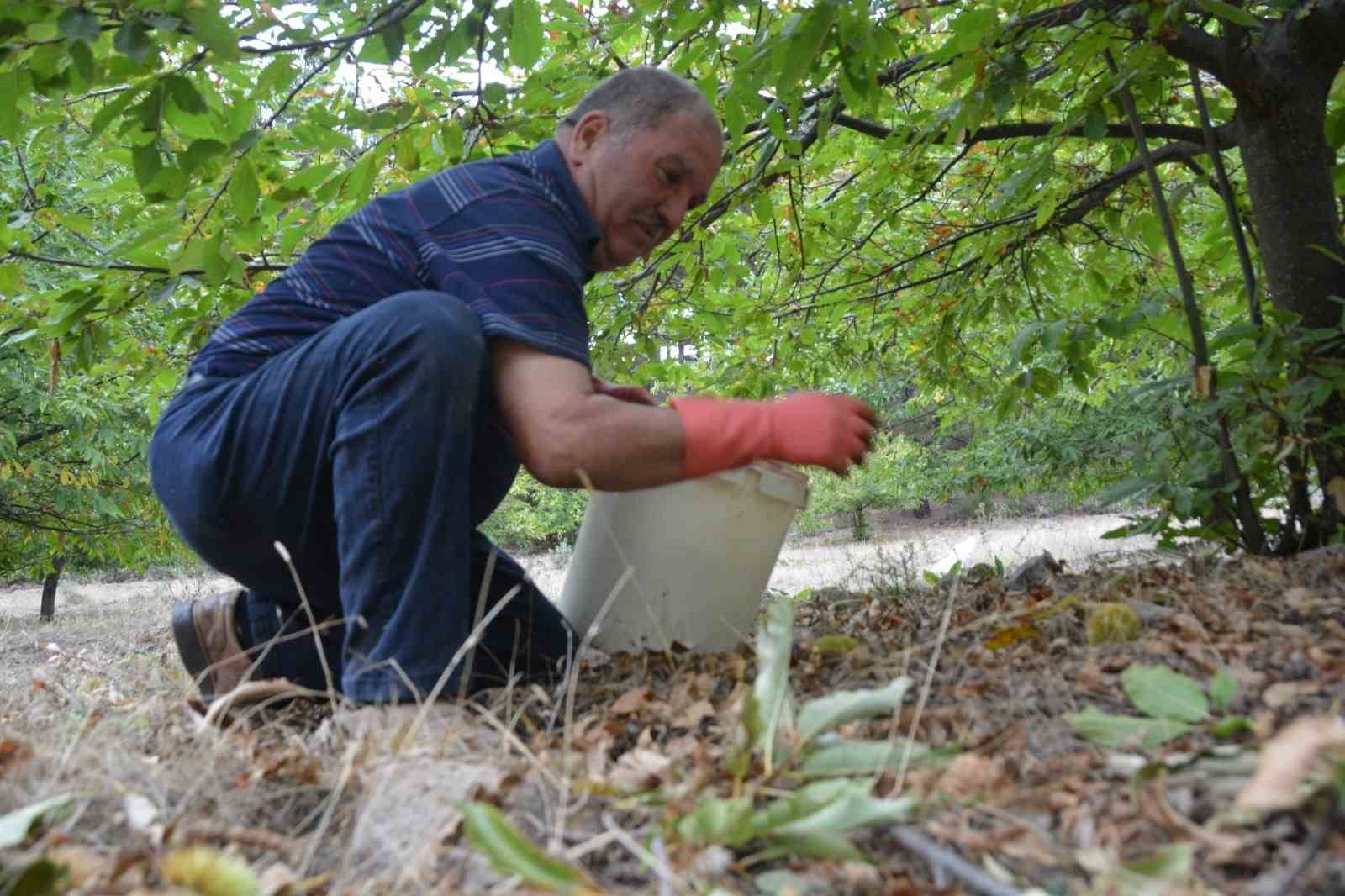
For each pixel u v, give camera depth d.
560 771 1.55
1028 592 2.83
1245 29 3.27
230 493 2.15
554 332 2.01
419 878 1.23
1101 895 1.06
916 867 1.21
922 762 1.39
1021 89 3.16
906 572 3.72
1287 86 3.20
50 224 3.67
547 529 20.17
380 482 1.92
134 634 7.50
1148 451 3.10
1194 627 1.96
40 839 1.37
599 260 2.43
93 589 18.39
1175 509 2.99
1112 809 1.25
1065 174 4.66
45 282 7.08
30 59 2.44
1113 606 2.05
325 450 2.05
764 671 1.58
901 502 17.11
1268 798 1.01
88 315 3.83
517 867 1.13
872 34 2.68
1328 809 0.98
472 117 3.52
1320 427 2.87
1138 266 5.52
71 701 2.85
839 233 5.11
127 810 1.45
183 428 2.22
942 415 6.88
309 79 3.00
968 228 5.20
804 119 4.21
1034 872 1.15
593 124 2.31
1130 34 3.17
